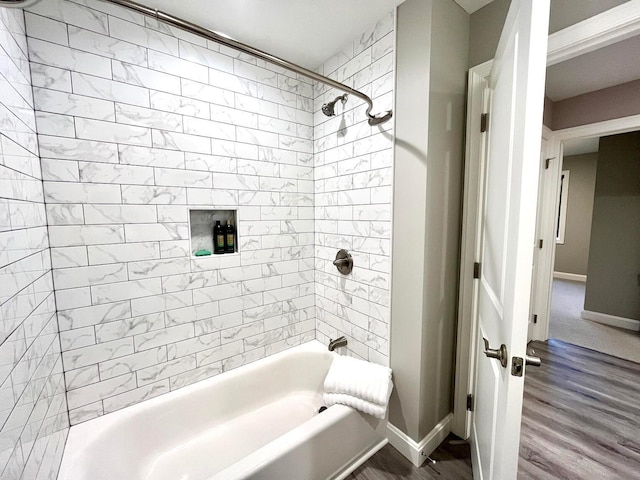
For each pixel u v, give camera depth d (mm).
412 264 1296
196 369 1510
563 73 1970
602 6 957
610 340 2631
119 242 1240
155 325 1364
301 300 1910
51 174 1072
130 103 1229
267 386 1729
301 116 1806
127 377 1303
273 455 1064
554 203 2482
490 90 1210
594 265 3062
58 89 1068
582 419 1655
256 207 1659
